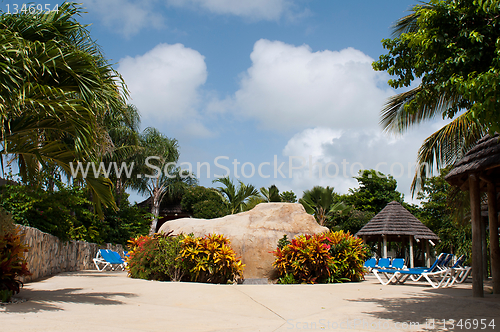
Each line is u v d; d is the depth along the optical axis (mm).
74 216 15891
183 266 10281
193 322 4961
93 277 11469
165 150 27594
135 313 5453
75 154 6574
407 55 6422
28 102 5777
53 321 4512
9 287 5996
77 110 6121
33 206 12695
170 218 34781
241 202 31484
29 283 9344
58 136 7074
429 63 6137
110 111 7266
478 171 8156
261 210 12641
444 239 20125
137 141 22156
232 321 5137
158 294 7445
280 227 12172
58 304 5910
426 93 6504
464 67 5680
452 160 12180
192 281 10383
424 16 5855
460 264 11703
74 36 6750
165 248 10625
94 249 17953
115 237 21000
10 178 12523
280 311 5984
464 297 7695
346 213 27688
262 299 7000
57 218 13555
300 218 12609
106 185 7230
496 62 5145
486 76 4680
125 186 25359
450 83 5770
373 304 6660
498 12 5414
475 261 7922
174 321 4980
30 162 7375
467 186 9273
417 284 11453
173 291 7793
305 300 6992
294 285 9438
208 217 30469
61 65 6051
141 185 27984
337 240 11633
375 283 11250
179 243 10664
